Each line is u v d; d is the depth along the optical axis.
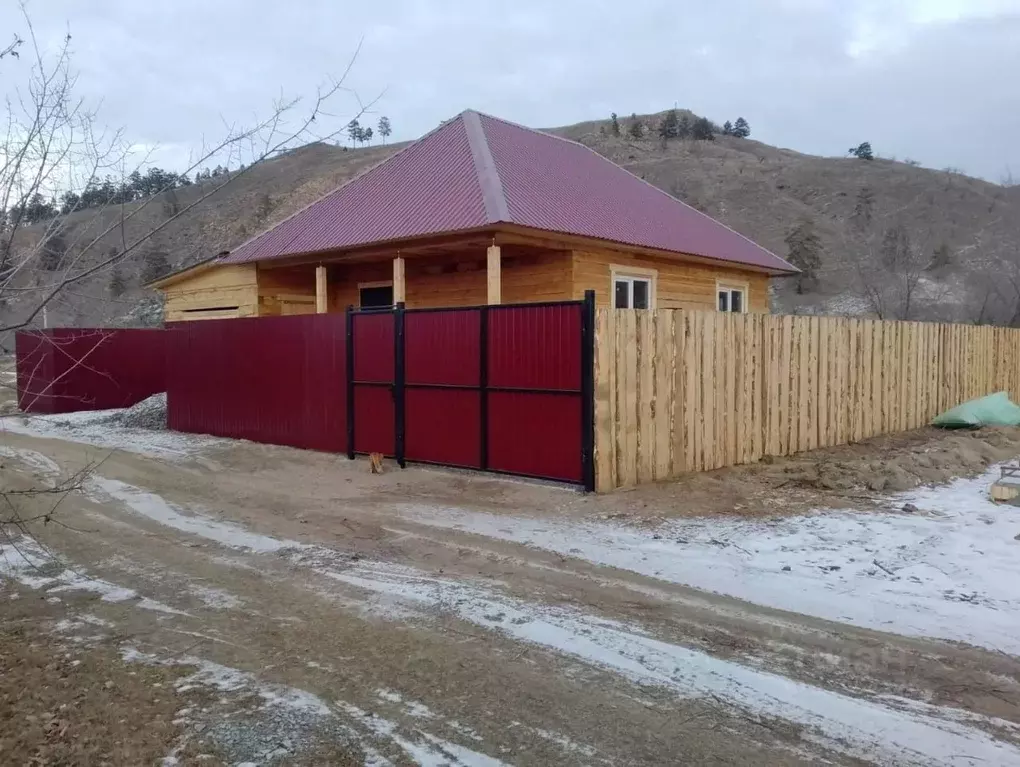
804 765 3.04
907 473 8.27
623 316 7.70
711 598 4.85
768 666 3.91
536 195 12.17
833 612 4.59
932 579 5.07
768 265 15.79
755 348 9.11
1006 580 5.03
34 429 14.32
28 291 4.14
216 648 4.21
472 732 3.31
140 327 19.47
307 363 10.90
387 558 5.86
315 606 4.86
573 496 7.47
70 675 3.86
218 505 7.79
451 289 13.21
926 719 3.38
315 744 3.21
